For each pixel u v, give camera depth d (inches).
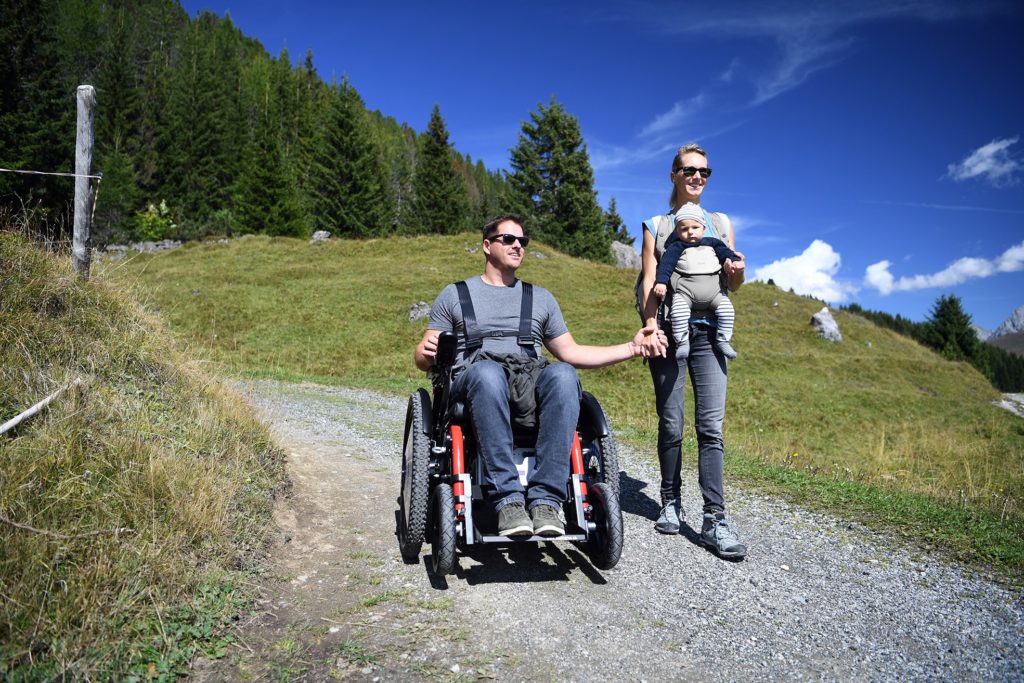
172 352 190.4
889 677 85.4
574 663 85.0
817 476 212.4
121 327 181.0
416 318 820.0
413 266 1109.7
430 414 116.4
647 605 105.0
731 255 128.3
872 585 118.5
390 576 110.4
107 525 98.5
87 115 193.5
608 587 111.1
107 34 2522.1
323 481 166.4
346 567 113.2
